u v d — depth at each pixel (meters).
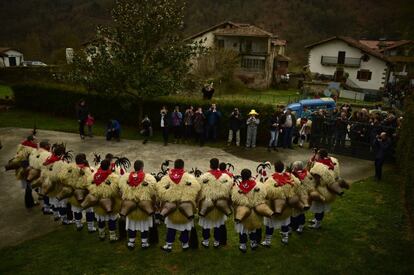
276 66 53.62
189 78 20.86
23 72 37.31
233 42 50.06
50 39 76.25
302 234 8.48
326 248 7.86
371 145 14.63
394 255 7.60
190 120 16.67
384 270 7.07
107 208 7.45
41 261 7.25
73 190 8.03
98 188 7.57
